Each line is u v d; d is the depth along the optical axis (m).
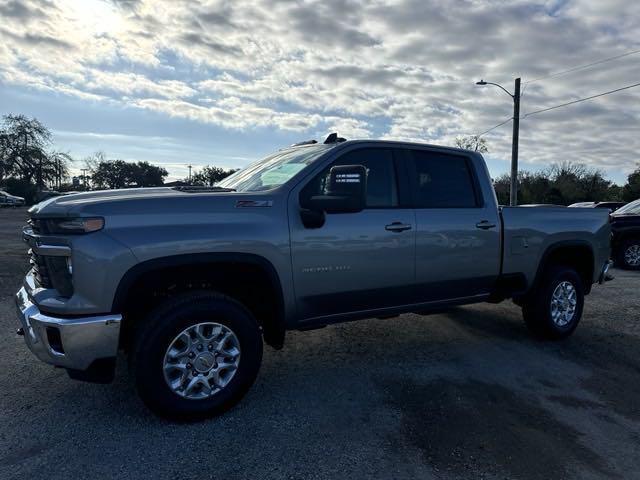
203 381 3.04
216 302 3.05
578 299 4.96
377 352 4.45
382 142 3.92
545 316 4.73
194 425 3.00
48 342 2.81
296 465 2.58
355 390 3.57
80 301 2.76
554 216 4.83
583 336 5.05
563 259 5.17
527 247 4.58
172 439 2.83
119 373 3.83
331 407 3.28
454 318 5.71
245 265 3.21
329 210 3.20
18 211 34.22
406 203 3.93
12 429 2.93
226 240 3.07
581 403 3.42
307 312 3.52
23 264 8.92
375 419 3.11
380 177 3.86
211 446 2.76
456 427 3.02
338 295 3.59
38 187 55.00
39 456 2.63
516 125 22.66
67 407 3.23
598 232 5.15
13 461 2.59
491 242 4.35
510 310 6.12
